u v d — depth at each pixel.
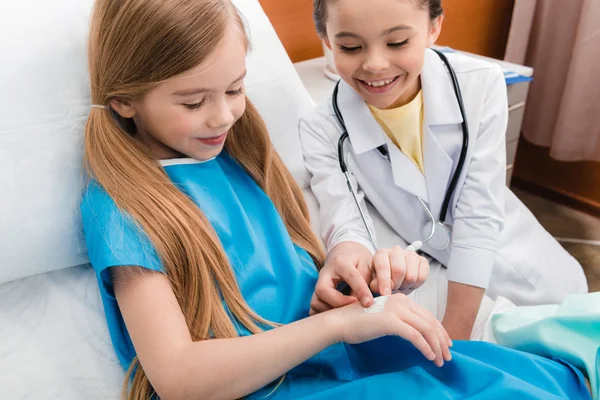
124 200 0.75
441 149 1.02
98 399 0.76
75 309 0.85
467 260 1.03
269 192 0.96
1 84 0.82
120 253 0.71
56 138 0.85
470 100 1.05
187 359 0.68
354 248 0.96
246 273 0.84
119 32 0.73
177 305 0.73
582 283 1.30
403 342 0.78
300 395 0.75
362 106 1.05
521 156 2.34
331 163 1.10
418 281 0.84
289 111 1.18
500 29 2.13
